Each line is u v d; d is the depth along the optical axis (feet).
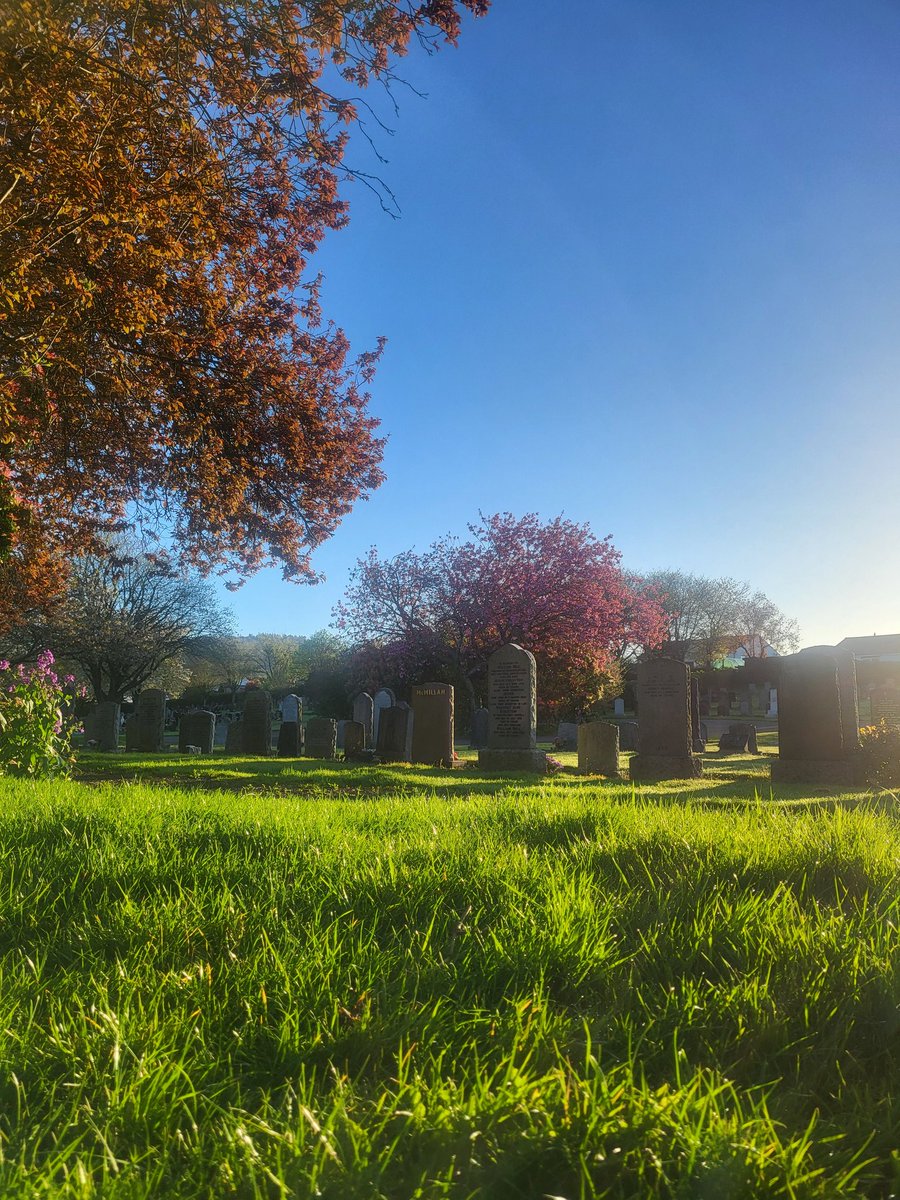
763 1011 7.30
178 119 27.71
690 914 9.98
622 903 10.23
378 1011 7.39
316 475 48.26
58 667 150.20
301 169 36.70
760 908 9.89
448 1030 7.06
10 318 28.55
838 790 42.55
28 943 9.84
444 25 26.78
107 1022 6.99
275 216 38.24
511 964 8.38
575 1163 5.09
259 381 44.21
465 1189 4.90
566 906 9.62
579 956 8.49
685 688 54.44
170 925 9.67
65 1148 5.32
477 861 12.09
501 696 59.82
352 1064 6.81
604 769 56.75
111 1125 5.74
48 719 38.01
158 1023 7.13
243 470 46.39
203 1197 4.99
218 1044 6.97
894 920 9.43
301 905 10.61
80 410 39.11
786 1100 6.10
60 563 72.02
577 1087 5.70
